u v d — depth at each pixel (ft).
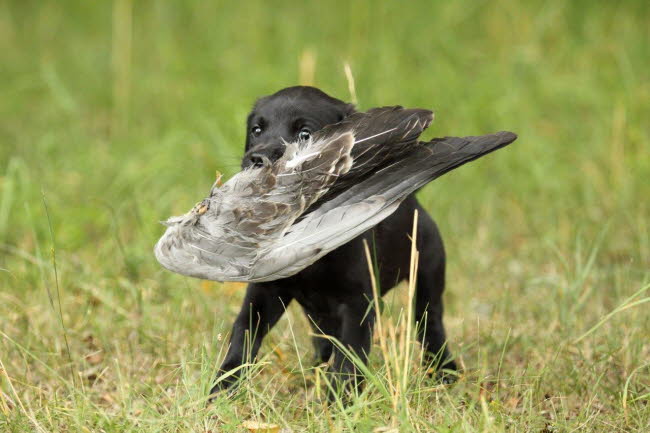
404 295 40.09
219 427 30.63
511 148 62.08
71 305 42.70
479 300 46.16
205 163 59.47
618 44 76.18
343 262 32.65
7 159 62.44
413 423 29.07
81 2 94.89
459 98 66.95
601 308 42.52
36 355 37.40
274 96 35.04
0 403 32.27
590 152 62.49
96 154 63.21
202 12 86.17
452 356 36.29
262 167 27.73
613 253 50.62
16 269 46.19
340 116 34.65
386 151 28.35
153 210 53.06
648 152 60.49
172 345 38.58
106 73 80.94
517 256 52.24
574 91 69.10
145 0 90.99
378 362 35.24
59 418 31.40
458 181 58.90
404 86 67.72
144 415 30.81
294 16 84.17
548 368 35.50
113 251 48.80
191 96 71.77
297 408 32.24
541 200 58.29
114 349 39.27
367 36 77.30
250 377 31.78
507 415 31.86
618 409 33.24
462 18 80.02
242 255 26.81
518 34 78.02
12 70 82.79
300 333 39.40
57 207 53.67
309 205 27.07
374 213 27.27
